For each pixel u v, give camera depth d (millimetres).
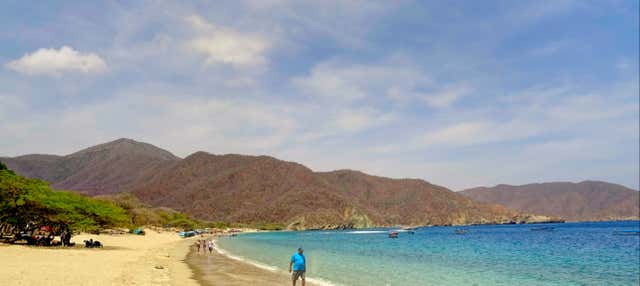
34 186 50812
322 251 66875
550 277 34000
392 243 97125
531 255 56594
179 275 31109
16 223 49406
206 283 27453
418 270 38031
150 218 168625
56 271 26969
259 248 74688
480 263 45438
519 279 32719
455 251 66312
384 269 38906
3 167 68188
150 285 23984
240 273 33562
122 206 160750
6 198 45938
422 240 113875
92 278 24906
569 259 50312
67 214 49719
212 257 50844
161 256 47188
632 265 42844
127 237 93500
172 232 149375
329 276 33219
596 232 152875
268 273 33906
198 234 156125
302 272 23406
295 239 125625
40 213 49250
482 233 170875
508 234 150875
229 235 167250
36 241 48688
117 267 31406
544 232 165250
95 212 54750
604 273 36750
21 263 30109
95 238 78062
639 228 194125
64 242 51750
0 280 22375
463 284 29859
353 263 44969
